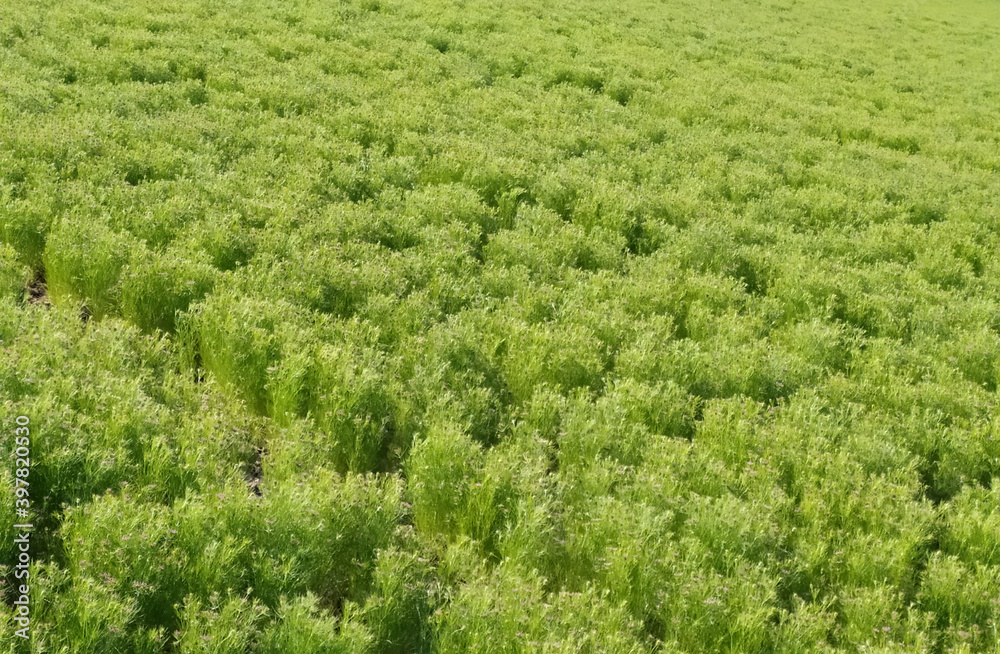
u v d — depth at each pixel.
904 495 6.23
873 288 10.73
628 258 10.66
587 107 19.34
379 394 6.44
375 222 9.86
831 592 5.51
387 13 27.22
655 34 31.67
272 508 4.94
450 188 11.52
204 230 8.47
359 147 12.62
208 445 5.55
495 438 6.79
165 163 10.41
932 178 17.64
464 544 5.48
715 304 9.65
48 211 8.27
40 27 17.19
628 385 7.18
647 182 14.12
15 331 6.16
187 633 4.10
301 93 15.05
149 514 4.66
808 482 6.37
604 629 4.71
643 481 5.98
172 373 6.36
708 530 5.57
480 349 7.48
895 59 36.94
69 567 4.48
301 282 7.90
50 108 12.00
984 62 37.97
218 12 22.58
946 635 5.23
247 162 11.19
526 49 24.36
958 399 7.99
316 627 4.20
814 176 16.34
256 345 6.64
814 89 27.05
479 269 9.59
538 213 11.35
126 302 7.31
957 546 6.05
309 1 26.02
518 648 4.46
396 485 5.48
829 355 8.81
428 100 16.48
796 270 10.52
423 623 4.69
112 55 15.33
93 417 5.40
